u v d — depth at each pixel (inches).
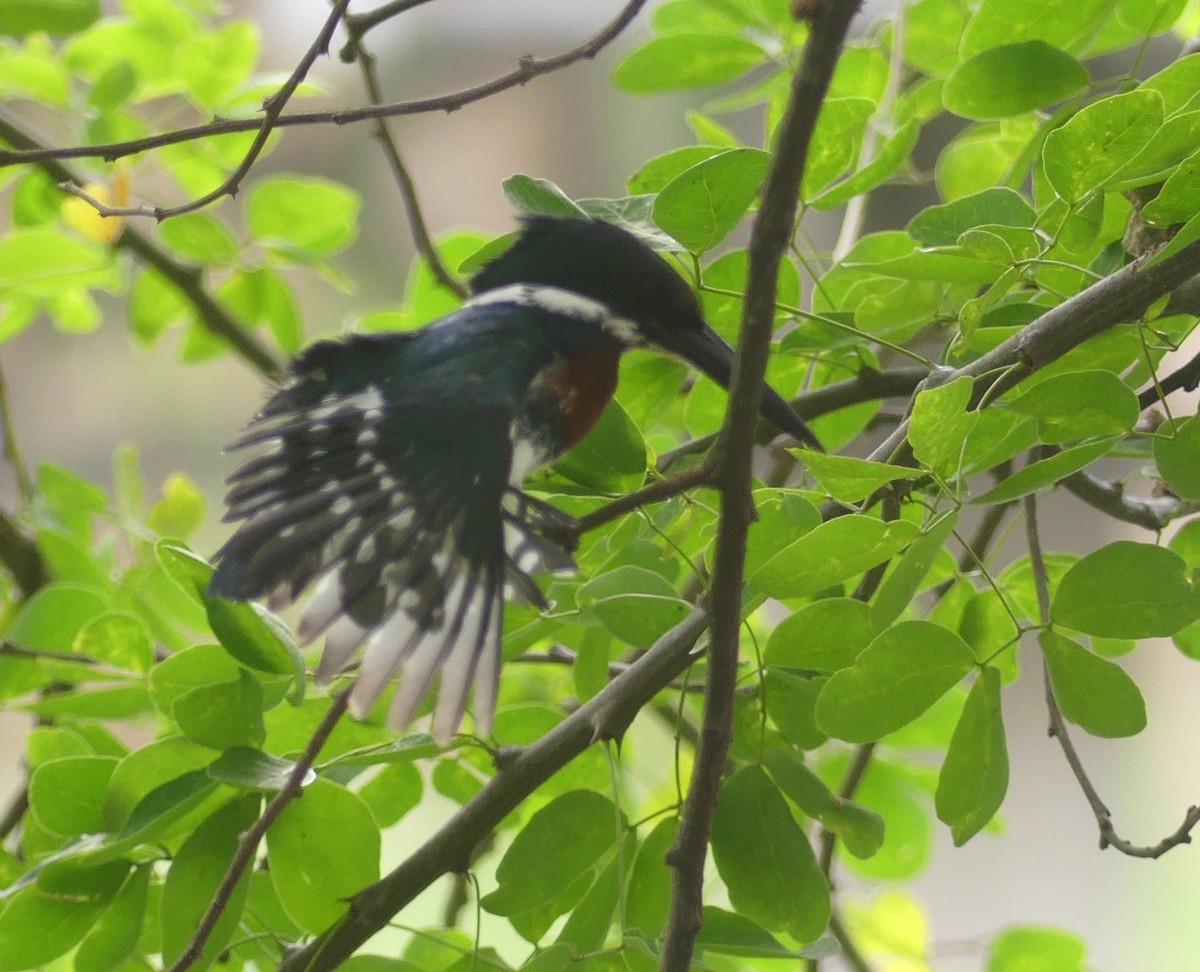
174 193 380.5
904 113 239.0
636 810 275.3
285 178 312.0
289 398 193.9
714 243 185.3
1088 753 476.4
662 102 527.2
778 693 192.9
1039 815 471.8
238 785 172.7
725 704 162.1
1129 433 170.2
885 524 160.2
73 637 233.0
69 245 297.3
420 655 153.4
